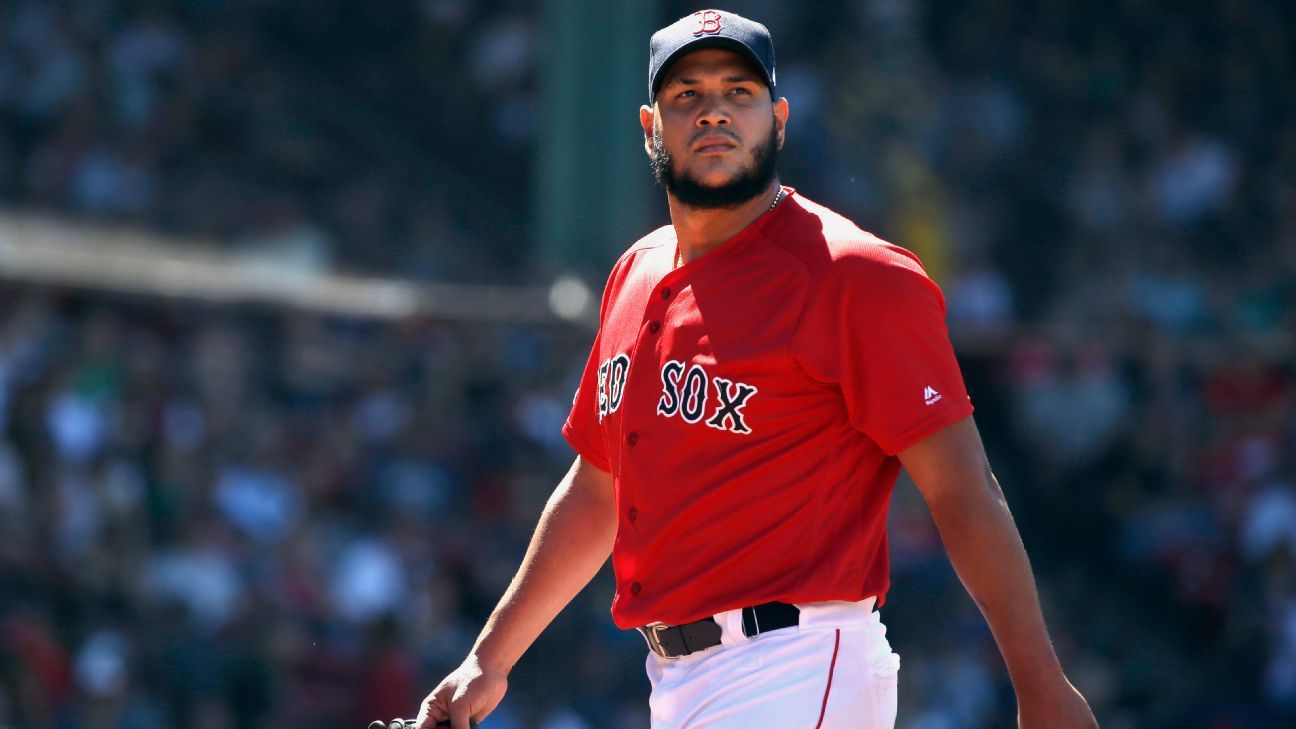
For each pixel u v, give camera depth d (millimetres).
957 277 57438
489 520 42969
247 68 65812
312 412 43562
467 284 57938
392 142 67562
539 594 10688
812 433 9258
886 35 65188
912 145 62344
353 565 39812
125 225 51094
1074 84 68438
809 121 60531
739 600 9297
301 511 40844
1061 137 66562
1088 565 49438
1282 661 44688
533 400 43719
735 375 9273
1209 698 45188
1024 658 8961
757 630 9266
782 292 9258
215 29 66500
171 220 54562
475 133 68812
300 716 37094
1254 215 64312
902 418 9016
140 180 55125
